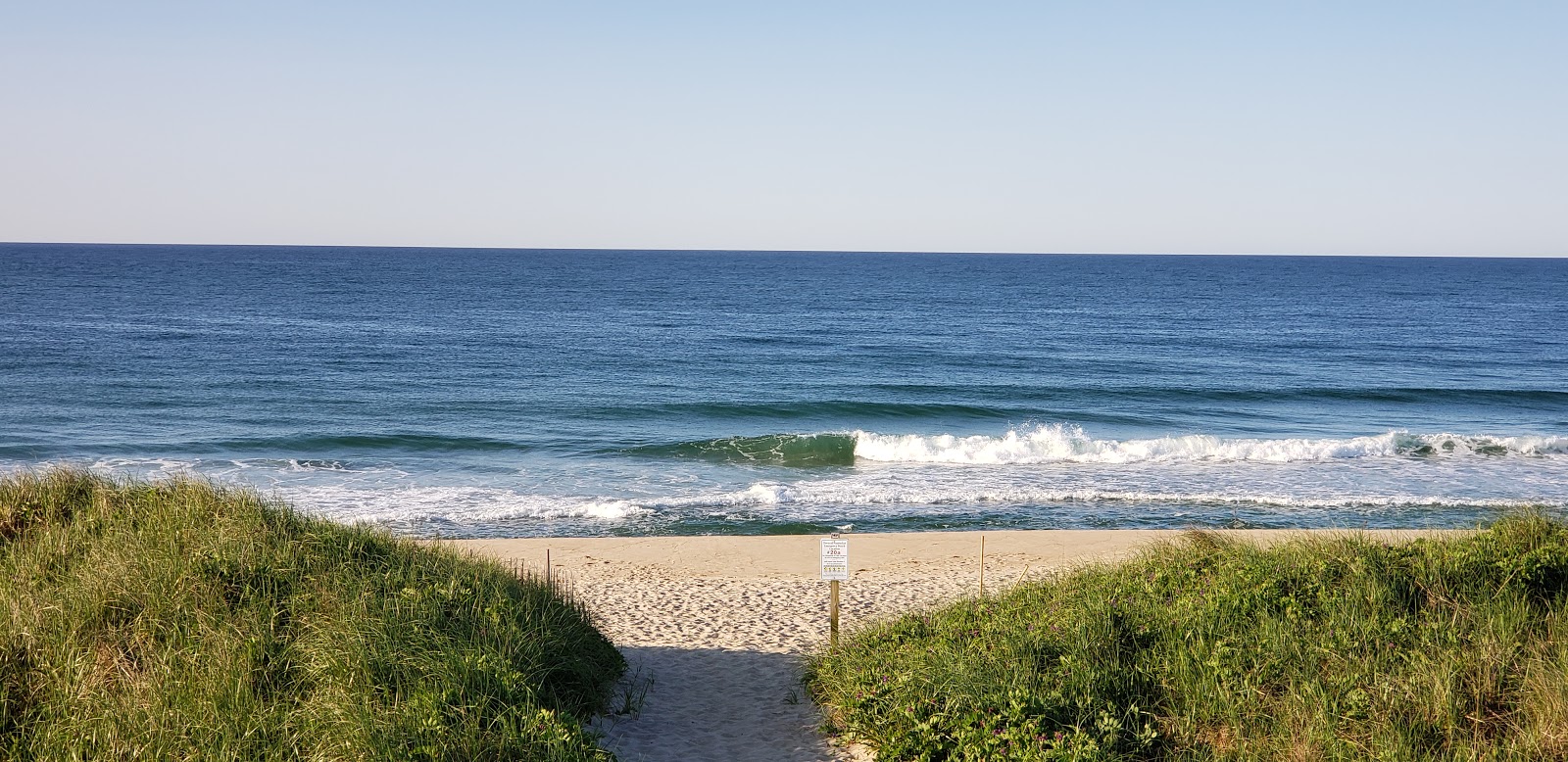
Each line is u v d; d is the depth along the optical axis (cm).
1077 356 4788
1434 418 3161
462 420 2906
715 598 1291
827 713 803
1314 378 4053
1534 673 618
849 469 2306
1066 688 682
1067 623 789
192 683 634
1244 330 6225
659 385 3672
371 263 16212
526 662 719
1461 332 6200
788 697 882
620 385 3653
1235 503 1948
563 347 4812
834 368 4231
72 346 4328
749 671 972
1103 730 632
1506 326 6662
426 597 768
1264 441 2491
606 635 1075
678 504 1911
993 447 2452
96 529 860
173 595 716
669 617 1196
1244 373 4203
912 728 680
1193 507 1925
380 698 634
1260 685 670
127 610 704
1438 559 807
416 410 3047
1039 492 2038
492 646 712
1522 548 822
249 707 617
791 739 764
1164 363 4519
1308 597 775
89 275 10250
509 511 1861
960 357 4697
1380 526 1780
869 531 1778
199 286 8881
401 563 844
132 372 3644
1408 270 18775
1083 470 2291
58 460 2253
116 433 2608
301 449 2480
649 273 14000
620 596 1299
